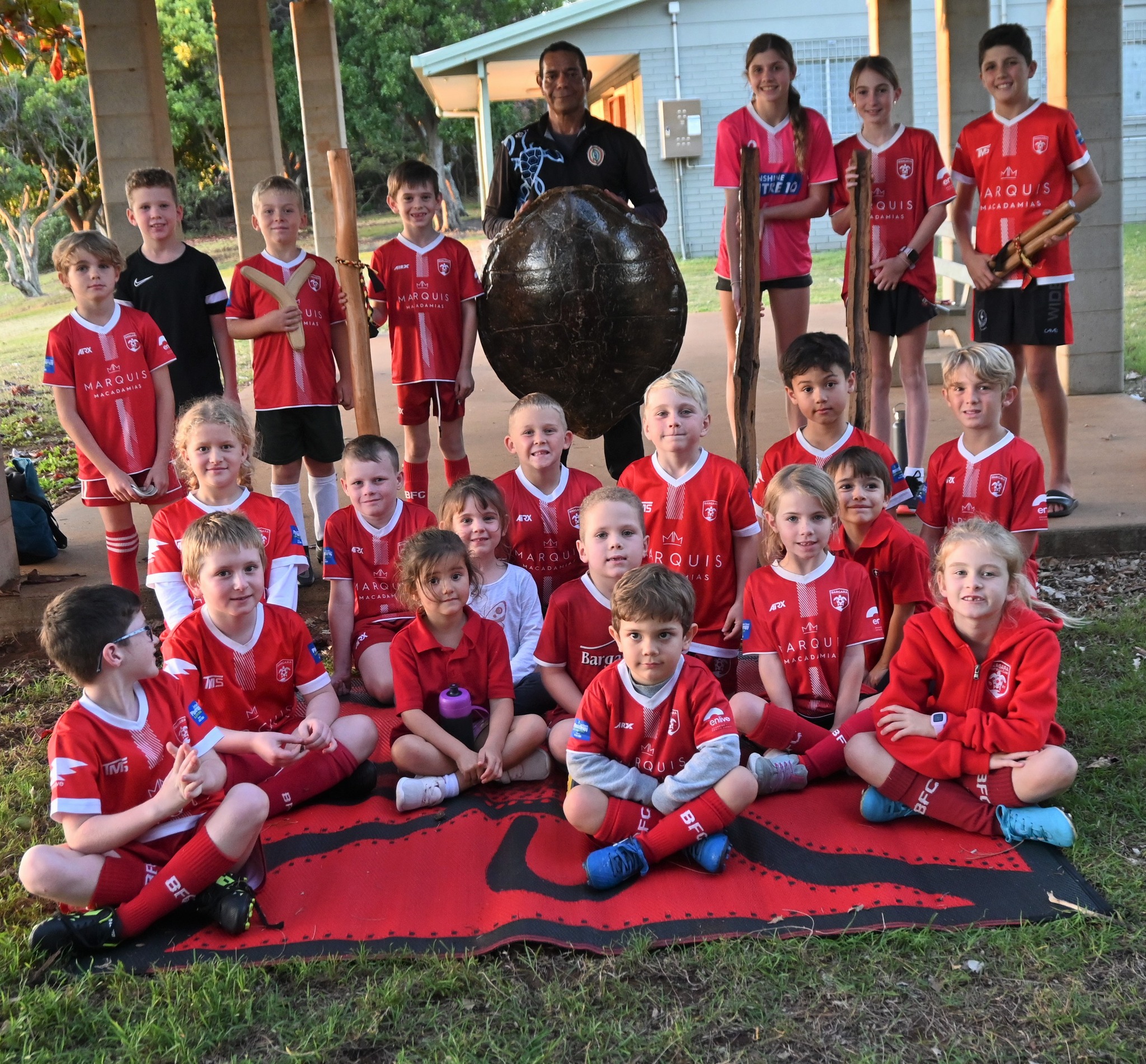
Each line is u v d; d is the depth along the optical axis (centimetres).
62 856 299
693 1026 258
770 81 569
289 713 390
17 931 307
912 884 310
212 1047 261
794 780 367
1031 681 328
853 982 271
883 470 423
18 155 2744
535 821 355
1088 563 543
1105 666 436
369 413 532
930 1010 261
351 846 347
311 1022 267
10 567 556
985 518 443
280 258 539
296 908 314
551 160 557
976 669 338
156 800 303
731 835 343
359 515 465
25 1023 268
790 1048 251
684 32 2042
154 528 437
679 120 2056
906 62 928
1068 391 810
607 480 684
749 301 487
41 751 426
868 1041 252
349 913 310
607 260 500
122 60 663
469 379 566
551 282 502
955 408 443
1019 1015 258
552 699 422
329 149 507
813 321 1268
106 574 572
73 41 937
